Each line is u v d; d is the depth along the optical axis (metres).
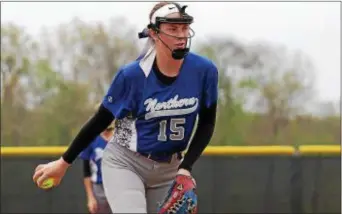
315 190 23.33
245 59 60.72
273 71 61.97
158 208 9.65
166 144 9.47
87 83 57.72
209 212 23.14
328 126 54.53
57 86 55.91
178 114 9.30
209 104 9.52
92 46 58.91
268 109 58.97
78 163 22.69
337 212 23.30
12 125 53.91
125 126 9.55
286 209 23.33
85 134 9.57
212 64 9.37
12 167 22.77
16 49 55.03
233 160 23.25
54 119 55.19
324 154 23.41
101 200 17.84
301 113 58.34
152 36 9.06
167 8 8.89
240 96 58.44
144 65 9.11
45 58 56.31
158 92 9.15
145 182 9.89
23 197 22.77
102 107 9.44
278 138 57.44
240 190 23.20
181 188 9.30
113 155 9.79
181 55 8.89
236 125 57.41
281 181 23.36
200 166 23.17
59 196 22.78
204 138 9.59
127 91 9.20
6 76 54.41
